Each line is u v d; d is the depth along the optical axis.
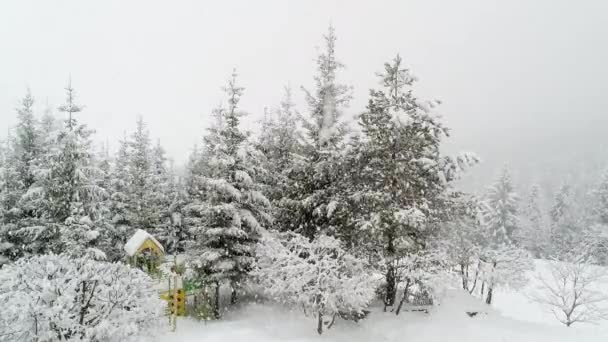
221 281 18.66
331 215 18.48
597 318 21.98
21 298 10.00
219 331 15.59
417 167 16.45
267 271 16.97
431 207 17.12
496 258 22.52
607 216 44.00
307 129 19.84
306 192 19.62
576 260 23.75
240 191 19.59
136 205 32.41
